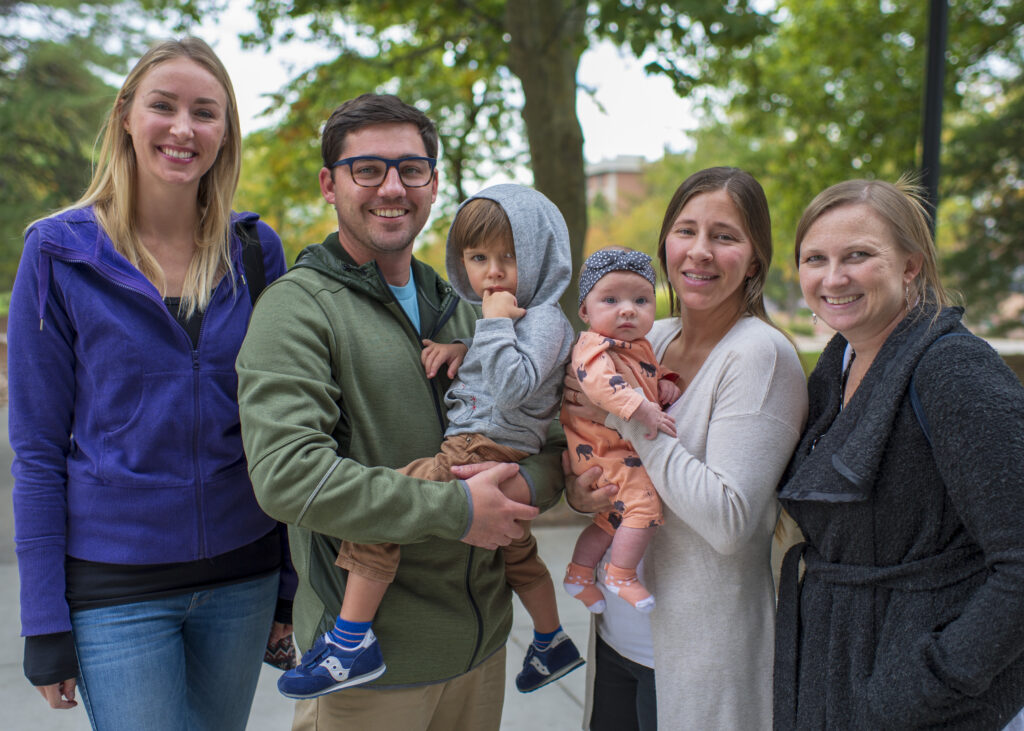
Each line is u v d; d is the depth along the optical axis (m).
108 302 1.79
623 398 1.72
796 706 1.61
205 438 1.88
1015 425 1.33
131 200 1.91
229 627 1.99
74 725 3.18
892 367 1.50
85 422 1.81
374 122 1.77
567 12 6.43
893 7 12.81
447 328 2.00
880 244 1.54
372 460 1.74
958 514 1.40
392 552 1.68
